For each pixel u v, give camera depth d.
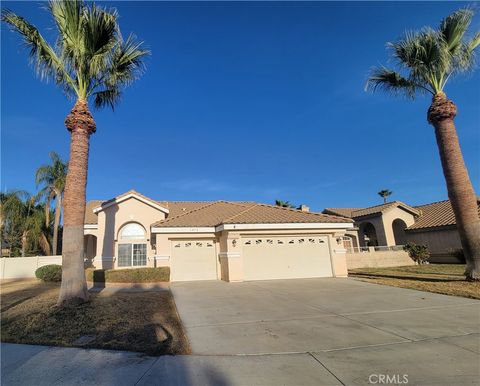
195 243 19.64
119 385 4.79
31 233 29.94
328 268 19.20
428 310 9.25
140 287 16.53
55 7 11.13
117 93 13.79
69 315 9.38
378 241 31.23
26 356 6.20
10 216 29.17
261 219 18.66
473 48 14.48
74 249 10.95
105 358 5.95
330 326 7.79
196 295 13.16
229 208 22.64
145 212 22.67
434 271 20.34
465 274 14.10
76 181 11.35
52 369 5.51
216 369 5.30
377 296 11.70
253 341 6.75
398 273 20.16
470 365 5.21
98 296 13.23
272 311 9.66
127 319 8.94
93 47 11.72
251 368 5.31
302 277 18.72
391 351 5.96
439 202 32.50
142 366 5.49
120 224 22.14
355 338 6.80
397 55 15.54
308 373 5.07
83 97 12.03
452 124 14.41
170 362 5.64
